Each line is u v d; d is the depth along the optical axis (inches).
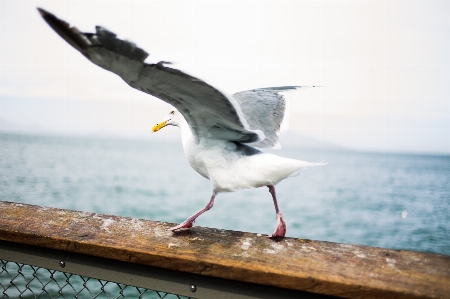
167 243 90.0
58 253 93.1
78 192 742.5
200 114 100.2
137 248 86.6
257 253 85.8
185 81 86.6
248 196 717.3
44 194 729.0
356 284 74.1
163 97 95.3
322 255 85.4
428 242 539.2
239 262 81.3
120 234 93.9
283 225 106.3
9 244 96.7
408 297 71.9
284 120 126.6
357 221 613.9
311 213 645.3
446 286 74.0
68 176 860.6
